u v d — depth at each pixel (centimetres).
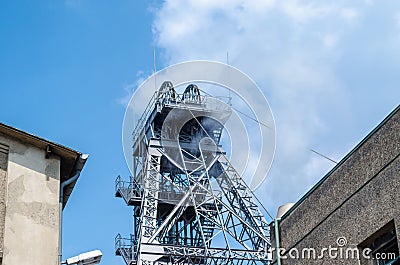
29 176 1825
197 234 4869
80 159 1897
